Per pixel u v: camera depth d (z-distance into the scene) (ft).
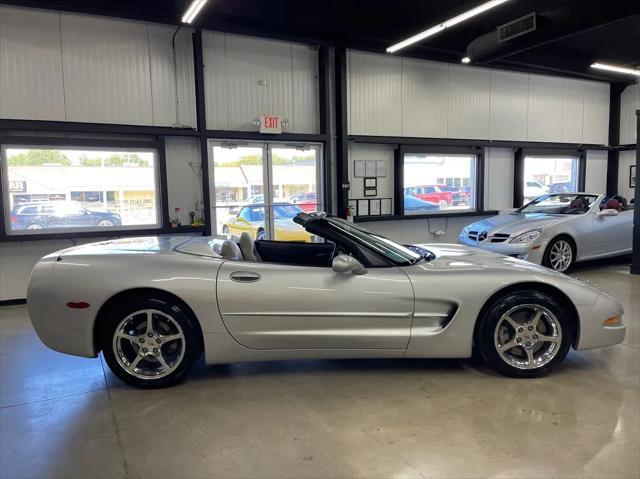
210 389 9.59
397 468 6.68
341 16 21.90
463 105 30.14
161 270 9.36
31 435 7.84
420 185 29.43
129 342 9.62
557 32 22.35
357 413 8.42
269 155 24.35
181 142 21.95
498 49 25.17
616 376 9.93
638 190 21.16
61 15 19.20
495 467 6.67
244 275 9.43
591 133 36.45
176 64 21.54
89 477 6.61
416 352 9.72
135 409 8.75
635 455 6.93
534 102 33.17
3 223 18.62
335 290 9.41
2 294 19.01
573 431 7.66
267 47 23.76
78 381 10.22
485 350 9.82
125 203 21.03
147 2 19.99
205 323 9.32
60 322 9.31
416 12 22.75
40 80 19.01
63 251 10.21
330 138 25.52
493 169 31.96
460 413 8.36
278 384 9.80
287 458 6.98
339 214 26.13
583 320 9.75
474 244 21.63
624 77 35.01
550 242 20.33
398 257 10.38
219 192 23.32
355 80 26.25
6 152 18.72
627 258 26.50
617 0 19.84
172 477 6.56
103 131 19.94
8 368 11.11
